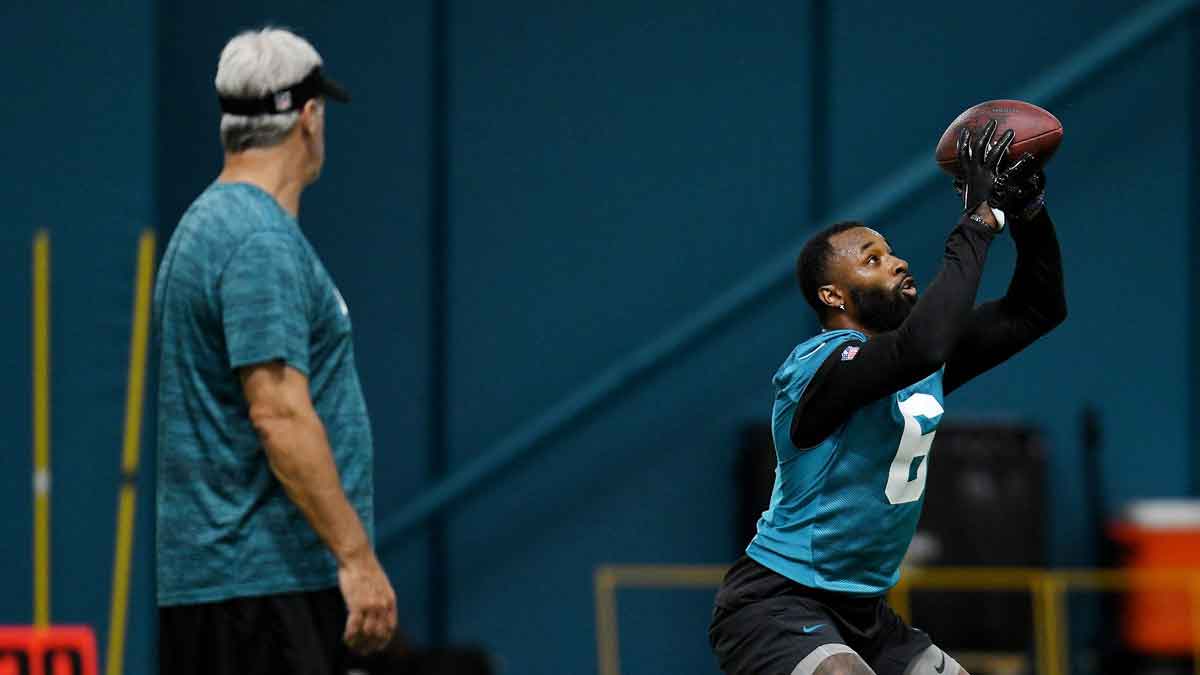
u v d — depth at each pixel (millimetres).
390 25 36625
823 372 15055
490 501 36719
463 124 36812
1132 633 36250
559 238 37000
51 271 28109
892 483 15477
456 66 36781
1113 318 37875
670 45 37375
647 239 37219
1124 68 37875
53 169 28266
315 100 15305
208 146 35344
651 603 36906
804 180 37500
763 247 37312
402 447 36500
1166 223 38000
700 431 37188
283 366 14023
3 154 28156
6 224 28078
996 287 36500
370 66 36531
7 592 27531
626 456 37062
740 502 36781
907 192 36125
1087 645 37062
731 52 37500
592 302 37062
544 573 36750
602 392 36031
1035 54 37875
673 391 37219
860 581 15773
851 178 37500
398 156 36625
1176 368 38000
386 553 36375
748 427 36438
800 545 15672
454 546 36531
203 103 35375
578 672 36688
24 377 27906
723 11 37531
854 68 37625
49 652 27391
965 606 35219
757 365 37344
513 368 36844
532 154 37000
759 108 37500
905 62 37750
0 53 28234
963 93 37812
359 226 36438
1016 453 35875
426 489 36406
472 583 36531
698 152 37344
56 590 27656
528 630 36656
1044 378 37781
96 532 27844
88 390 28031
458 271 36750
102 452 27953
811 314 37375
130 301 28266
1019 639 35312
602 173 37156
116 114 28469
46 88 28328
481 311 36812
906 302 16141
